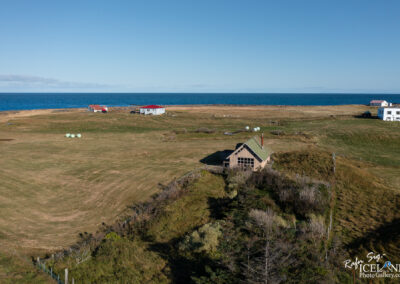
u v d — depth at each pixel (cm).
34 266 2200
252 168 4322
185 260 2306
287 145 6306
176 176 4300
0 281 1941
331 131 7988
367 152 6188
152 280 2100
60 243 2638
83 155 5609
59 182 4119
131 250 2403
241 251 2255
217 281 1922
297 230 2648
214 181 3966
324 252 2428
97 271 2134
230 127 9081
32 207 3353
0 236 2695
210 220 2922
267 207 3100
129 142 6894
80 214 3231
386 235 2809
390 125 8806
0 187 3850
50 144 6581
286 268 2041
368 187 4066
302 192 3288
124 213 3247
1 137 7356
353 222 3098
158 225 2855
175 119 10794
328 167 4672
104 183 4084
